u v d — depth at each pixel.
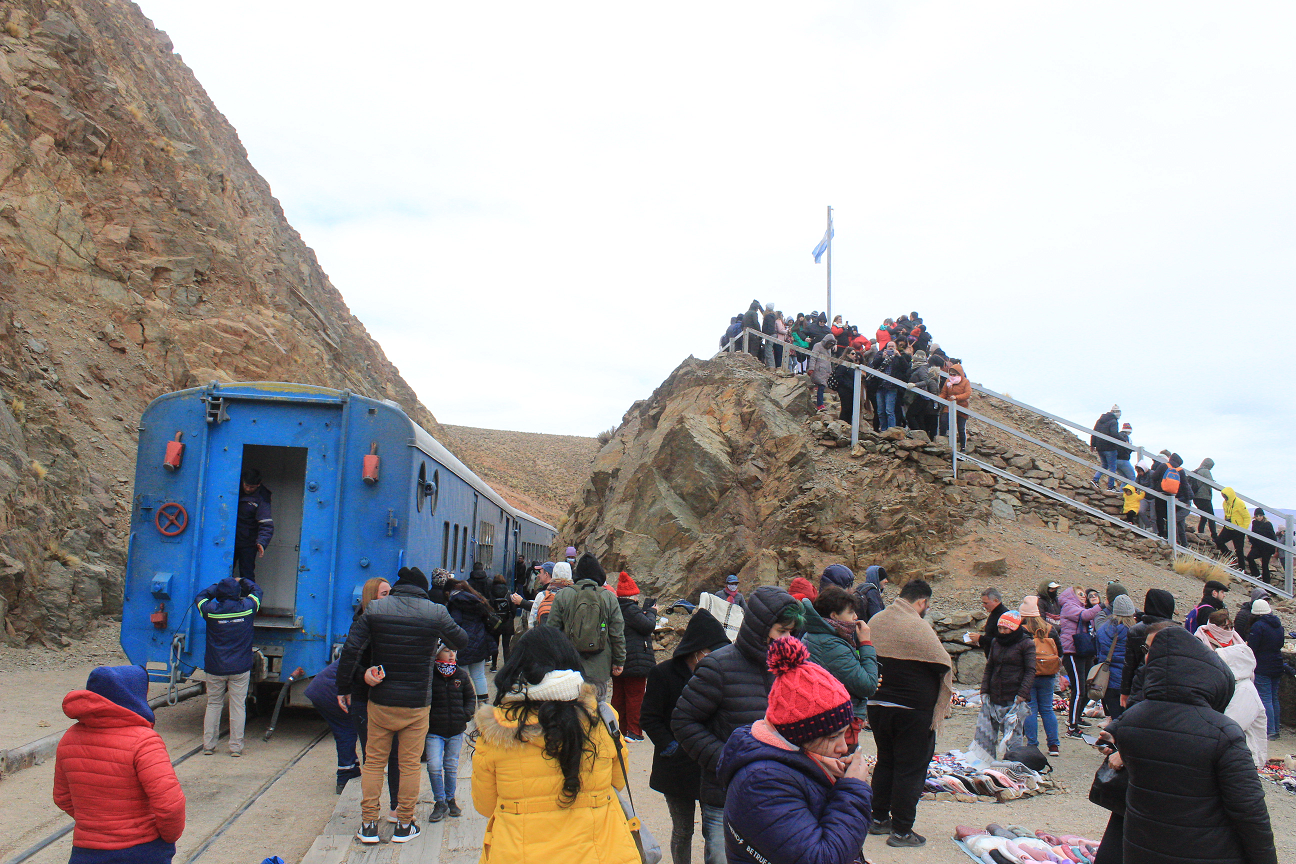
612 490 21.53
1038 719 10.13
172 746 8.10
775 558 13.67
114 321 23.03
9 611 11.66
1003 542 14.37
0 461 12.98
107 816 3.39
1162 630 3.73
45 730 7.63
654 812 6.60
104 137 27.03
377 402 9.01
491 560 16.48
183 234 28.12
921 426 17.52
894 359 17.27
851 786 2.77
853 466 15.44
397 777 5.95
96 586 13.41
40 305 21.09
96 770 3.39
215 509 8.76
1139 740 3.62
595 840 3.06
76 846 3.39
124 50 36.38
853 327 20.52
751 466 15.80
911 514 14.03
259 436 8.91
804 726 2.77
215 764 7.53
